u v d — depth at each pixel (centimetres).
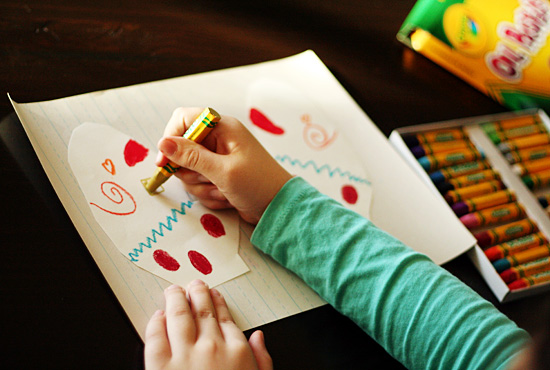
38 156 50
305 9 81
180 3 74
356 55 78
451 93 78
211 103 64
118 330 43
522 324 55
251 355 42
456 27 75
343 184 62
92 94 58
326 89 71
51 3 66
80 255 46
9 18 63
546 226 66
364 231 51
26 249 45
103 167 52
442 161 68
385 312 47
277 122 65
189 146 49
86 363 41
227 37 73
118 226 49
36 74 58
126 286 45
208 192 53
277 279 51
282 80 70
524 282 59
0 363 39
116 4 70
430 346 45
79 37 64
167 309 43
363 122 69
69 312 43
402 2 88
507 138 75
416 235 59
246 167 50
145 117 59
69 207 48
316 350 47
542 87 75
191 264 49
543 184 73
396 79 77
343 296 48
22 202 48
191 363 39
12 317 41
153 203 52
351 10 83
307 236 50
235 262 51
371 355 48
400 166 66
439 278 48
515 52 73
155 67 65
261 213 52
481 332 45
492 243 63
